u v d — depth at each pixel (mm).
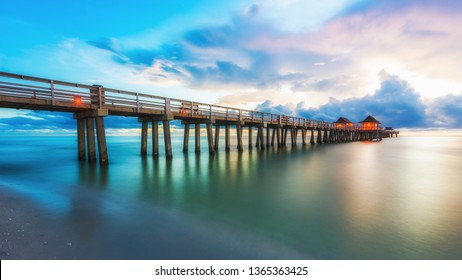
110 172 10477
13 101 8188
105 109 10773
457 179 10117
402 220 5293
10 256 3523
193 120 17500
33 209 5645
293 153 20562
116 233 4422
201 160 14867
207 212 5750
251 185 8680
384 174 11195
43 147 27438
